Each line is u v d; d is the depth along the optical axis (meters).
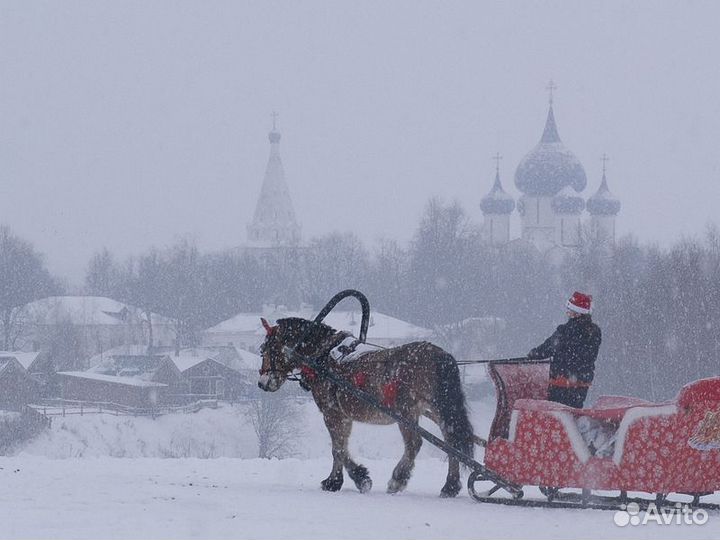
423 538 16.86
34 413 121.25
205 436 132.75
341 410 23.92
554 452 20.28
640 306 116.31
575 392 21.88
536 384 22.73
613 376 114.31
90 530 16.83
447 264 196.50
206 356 166.88
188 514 18.81
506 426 21.84
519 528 17.97
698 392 19.00
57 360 180.25
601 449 20.52
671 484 19.16
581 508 20.53
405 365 22.83
